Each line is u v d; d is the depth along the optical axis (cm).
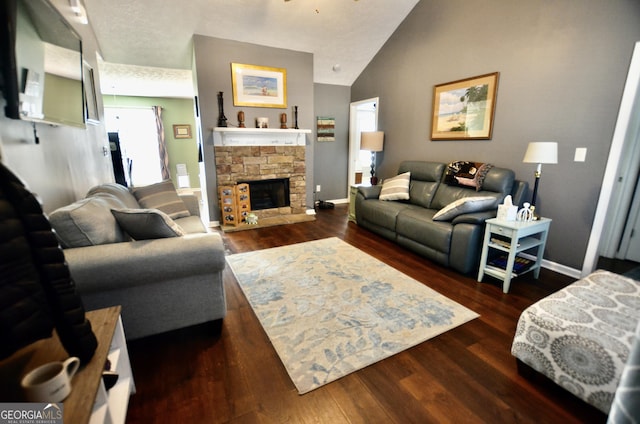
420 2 402
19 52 123
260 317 205
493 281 263
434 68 397
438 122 399
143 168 743
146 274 151
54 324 80
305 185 507
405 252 334
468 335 188
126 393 120
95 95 302
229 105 424
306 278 265
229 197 426
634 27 225
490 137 337
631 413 57
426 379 153
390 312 212
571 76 264
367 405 137
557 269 286
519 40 300
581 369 130
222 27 382
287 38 425
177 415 131
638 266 299
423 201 379
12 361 91
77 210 149
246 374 155
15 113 121
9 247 68
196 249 159
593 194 259
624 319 137
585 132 259
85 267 138
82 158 242
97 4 305
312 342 179
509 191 304
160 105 727
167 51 411
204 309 175
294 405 137
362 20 414
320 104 554
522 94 303
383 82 486
